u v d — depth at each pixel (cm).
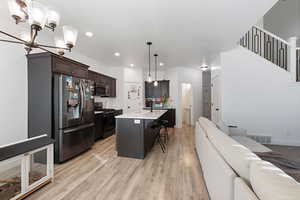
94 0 194
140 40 330
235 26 267
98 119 427
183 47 375
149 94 676
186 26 266
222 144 149
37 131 271
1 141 240
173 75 625
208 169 184
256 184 81
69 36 149
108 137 468
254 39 427
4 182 199
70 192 190
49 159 210
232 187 107
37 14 120
